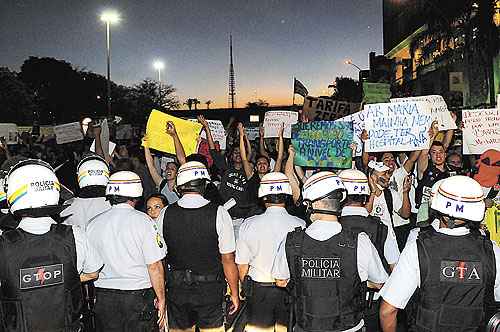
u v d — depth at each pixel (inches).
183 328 210.1
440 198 143.9
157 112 308.8
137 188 196.7
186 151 308.2
